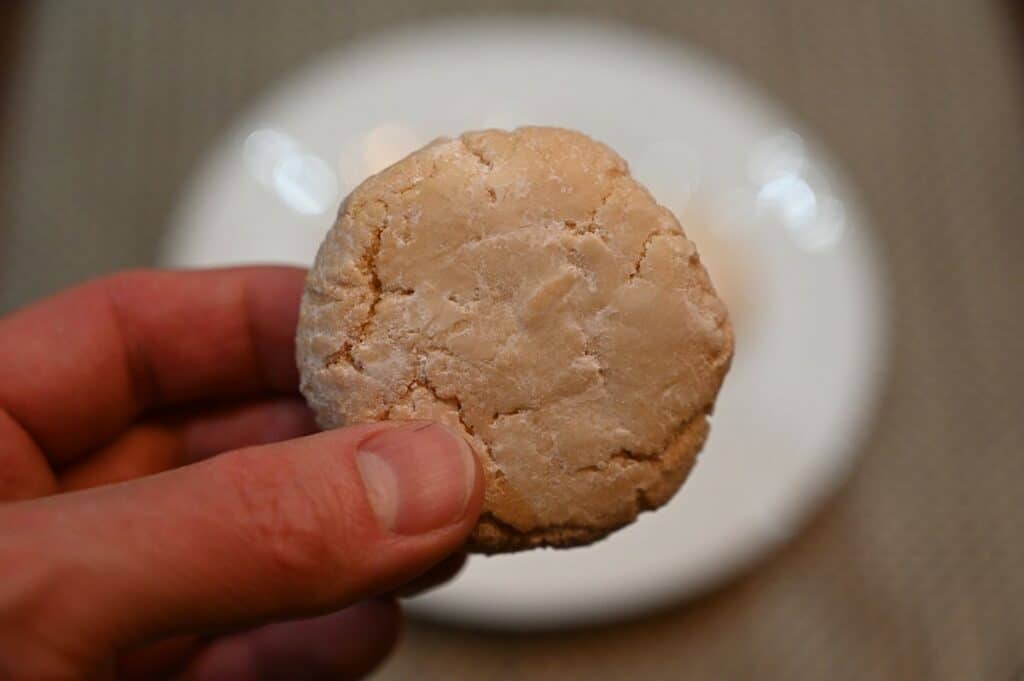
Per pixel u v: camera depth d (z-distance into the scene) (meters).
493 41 0.35
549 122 0.34
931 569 0.29
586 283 0.19
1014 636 0.28
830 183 0.33
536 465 0.19
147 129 0.36
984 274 0.34
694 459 0.20
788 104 0.38
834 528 0.30
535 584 0.27
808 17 0.39
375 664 0.26
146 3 0.38
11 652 0.17
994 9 0.39
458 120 0.34
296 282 0.25
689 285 0.19
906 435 0.32
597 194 0.19
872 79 0.38
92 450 0.25
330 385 0.19
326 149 0.33
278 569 0.18
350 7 0.39
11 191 0.34
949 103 0.38
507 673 0.28
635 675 0.28
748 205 0.33
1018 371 0.33
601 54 0.35
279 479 0.18
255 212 0.32
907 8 0.39
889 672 0.28
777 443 0.29
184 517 0.17
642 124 0.34
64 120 0.36
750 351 0.30
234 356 0.25
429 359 0.19
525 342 0.19
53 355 0.23
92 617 0.17
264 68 0.37
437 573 0.24
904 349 0.33
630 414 0.19
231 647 0.25
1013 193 0.36
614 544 0.27
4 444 0.23
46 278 0.33
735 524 0.28
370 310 0.19
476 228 0.19
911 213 0.36
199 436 0.26
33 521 0.17
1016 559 0.29
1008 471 0.31
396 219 0.19
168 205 0.35
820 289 0.31
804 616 0.29
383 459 0.18
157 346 0.24
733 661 0.28
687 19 0.39
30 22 0.37
